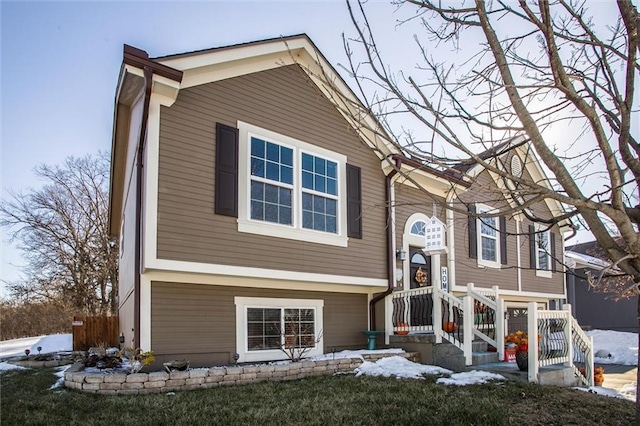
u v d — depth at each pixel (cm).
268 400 639
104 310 2578
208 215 809
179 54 794
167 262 752
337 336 1040
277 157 925
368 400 643
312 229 955
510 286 1498
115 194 1466
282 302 961
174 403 613
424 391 690
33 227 2592
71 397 646
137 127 905
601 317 2112
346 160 1043
